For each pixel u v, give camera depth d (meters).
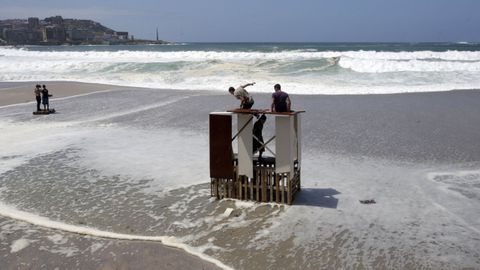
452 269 5.82
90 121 17.72
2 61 46.53
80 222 7.54
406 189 9.05
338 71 33.91
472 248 6.41
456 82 28.44
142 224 7.43
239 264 6.02
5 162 11.62
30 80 34.62
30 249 6.58
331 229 7.10
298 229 7.11
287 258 6.16
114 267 6.01
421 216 7.62
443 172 10.25
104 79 33.75
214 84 29.50
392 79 30.05
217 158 8.33
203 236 6.92
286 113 7.70
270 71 34.84
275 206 8.08
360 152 12.14
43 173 10.55
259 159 8.47
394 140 13.52
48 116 19.17
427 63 34.66
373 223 7.33
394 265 5.94
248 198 8.44
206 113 18.81
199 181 9.70
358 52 46.00
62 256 6.36
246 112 7.92
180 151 12.45
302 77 31.44
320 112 18.66
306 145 12.99
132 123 17.06
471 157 11.52
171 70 37.06
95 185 9.59
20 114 19.83
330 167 10.70
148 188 9.32
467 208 7.96
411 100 21.91
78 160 11.73
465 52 45.00
